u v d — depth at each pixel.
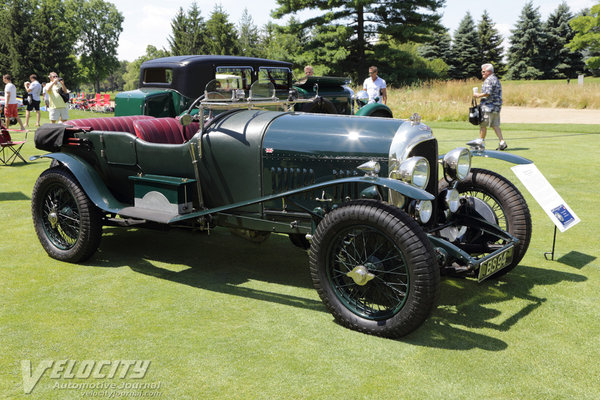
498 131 9.85
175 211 3.83
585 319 3.21
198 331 3.03
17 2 54.47
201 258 4.45
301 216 3.54
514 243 3.49
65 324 3.10
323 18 36.47
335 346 2.86
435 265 2.77
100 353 2.76
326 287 3.10
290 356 2.74
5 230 5.14
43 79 53.72
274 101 4.16
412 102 20.73
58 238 4.41
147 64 6.20
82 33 85.75
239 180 3.74
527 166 4.12
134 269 4.14
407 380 2.51
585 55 53.00
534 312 3.31
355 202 2.95
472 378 2.54
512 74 55.38
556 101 22.16
